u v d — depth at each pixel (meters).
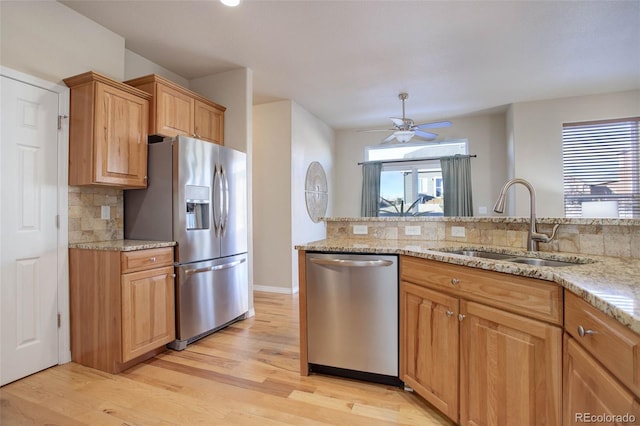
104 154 2.34
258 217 4.67
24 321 2.13
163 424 1.67
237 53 3.14
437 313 1.69
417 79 3.79
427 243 2.27
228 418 1.72
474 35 2.82
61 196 2.33
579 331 1.01
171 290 2.56
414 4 2.39
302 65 3.41
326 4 2.39
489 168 5.26
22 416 1.72
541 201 4.43
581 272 1.20
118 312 2.19
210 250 2.88
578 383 1.02
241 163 3.29
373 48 3.05
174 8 2.43
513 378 1.30
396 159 5.79
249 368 2.29
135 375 2.18
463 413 1.53
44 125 2.24
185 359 2.43
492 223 2.15
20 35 2.13
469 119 5.39
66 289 2.36
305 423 1.68
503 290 1.35
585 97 4.28
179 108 2.96
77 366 2.30
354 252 2.05
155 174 2.68
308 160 5.06
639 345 0.72
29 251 2.15
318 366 2.17
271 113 4.62
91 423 1.67
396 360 1.98
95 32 2.60
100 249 2.25
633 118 4.10
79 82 2.34
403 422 1.68
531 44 2.98
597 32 2.77
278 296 4.31
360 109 4.94
